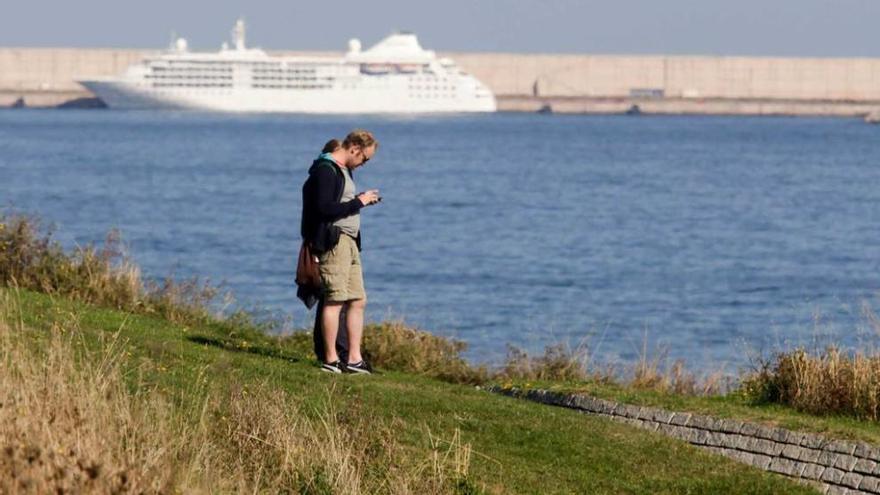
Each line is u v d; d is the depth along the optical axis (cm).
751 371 6197
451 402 4259
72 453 2698
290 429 3356
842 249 15425
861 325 9000
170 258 13462
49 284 5731
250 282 11694
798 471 3947
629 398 4638
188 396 3656
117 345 4312
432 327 9456
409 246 15100
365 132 4475
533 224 18100
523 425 4094
